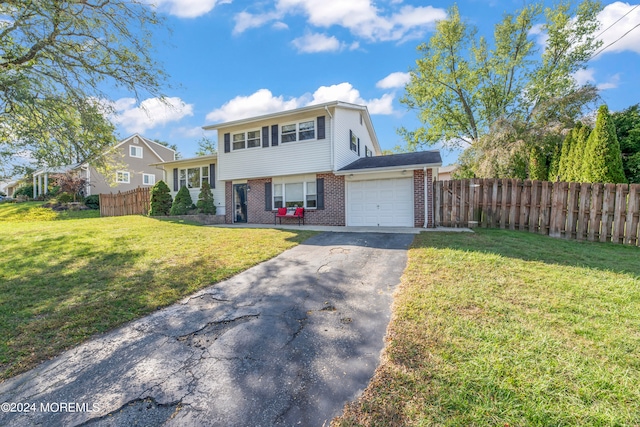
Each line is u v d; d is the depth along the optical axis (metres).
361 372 2.48
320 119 12.25
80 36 7.79
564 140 11.46
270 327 3.35
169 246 7.30
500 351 2.61
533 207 8.94
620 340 2.76
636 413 1.92
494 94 20.17
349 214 12.05
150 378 2.50
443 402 2.06
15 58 7.64
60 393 2.34
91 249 6.96
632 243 7.52
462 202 10.00
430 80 20.83
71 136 8.28
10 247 7.20
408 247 6.70
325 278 4.89
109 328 3.38
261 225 12.78
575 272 4.71
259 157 13.59
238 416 2.06
